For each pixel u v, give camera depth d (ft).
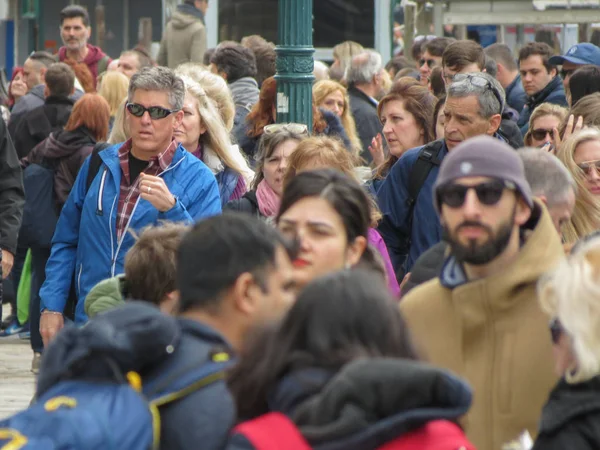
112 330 37.93
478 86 74.38
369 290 36.29
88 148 115.24
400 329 36.27
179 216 72.02
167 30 185.78
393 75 176.96
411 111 92.99
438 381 34.42
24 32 210.18
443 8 199.31
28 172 115.55
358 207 49.93
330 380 35.37
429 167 75.41
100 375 38.06
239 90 122.31
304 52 95.09
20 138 130.62
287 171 66.95
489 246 45.98
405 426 34.65
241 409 38.47
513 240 46.80
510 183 45.80
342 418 34.09
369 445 34.35
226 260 40.40
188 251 40.91
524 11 197.06
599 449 37.68
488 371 46.57
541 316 46.21
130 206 73.87
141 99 73.51
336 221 49.44
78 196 76.28
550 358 45.83
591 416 37.81
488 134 75.20
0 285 98.68
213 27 186.60
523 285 46.55
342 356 35.53
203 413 38.19
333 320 35.88
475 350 47.14
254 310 40.55
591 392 38.04
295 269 45.60
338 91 120.47
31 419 36.78
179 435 38.01
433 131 93.09
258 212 75.51
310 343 36.01
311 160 66.08
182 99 74.84
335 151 66.64
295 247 42.39
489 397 46.50
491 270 47.03
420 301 48.62
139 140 73.82
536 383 45.96
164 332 38.47
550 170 54.39
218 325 40.55
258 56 136.98
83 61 172.96
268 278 40.63
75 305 79.87
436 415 34.47
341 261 49.52
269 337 37.96
